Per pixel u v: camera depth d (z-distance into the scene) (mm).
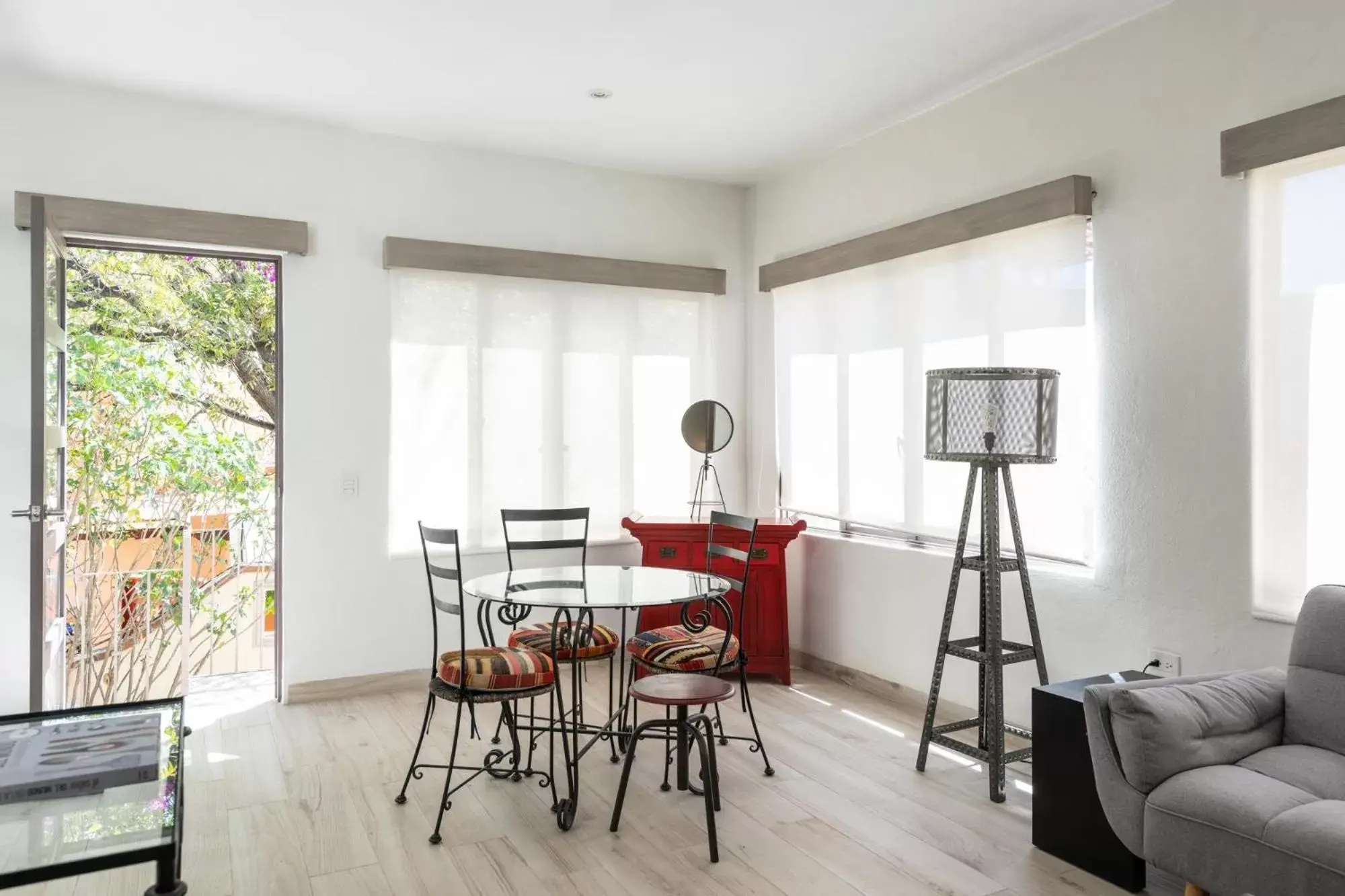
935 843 2797
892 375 4340
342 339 4395
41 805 2014
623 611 3678
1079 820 2629
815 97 4031
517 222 4820
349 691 4406
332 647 4371
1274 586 2846
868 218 4547
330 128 4375
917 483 4191
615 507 5035
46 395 3383
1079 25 3344
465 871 2607
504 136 4551
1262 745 2447
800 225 5051
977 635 3867
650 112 4223
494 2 3162
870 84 3883
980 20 3303
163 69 3715
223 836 2836
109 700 5566
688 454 5266
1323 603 2510
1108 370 3365
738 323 5465
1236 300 2941
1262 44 2869
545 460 4844
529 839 2820
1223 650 2977
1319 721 2404
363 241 4445
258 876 2574
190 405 6660
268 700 4359
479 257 4609
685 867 2635
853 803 3102
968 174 3963
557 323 4883
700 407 5043
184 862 2654
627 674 4816
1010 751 3535
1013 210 3611
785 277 5004
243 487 6219
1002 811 3045
